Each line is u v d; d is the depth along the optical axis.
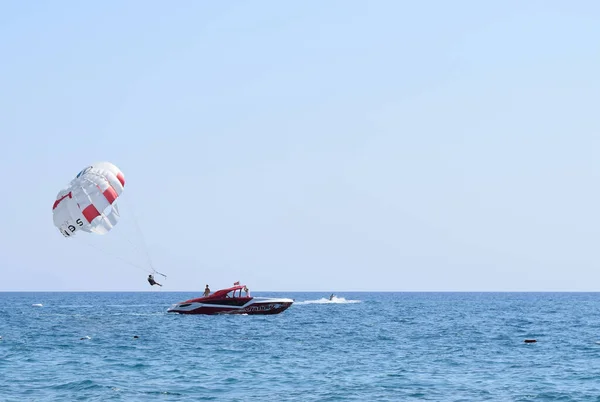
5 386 61.72
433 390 60.66
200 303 156.88
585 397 57.78
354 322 152.38
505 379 66.38
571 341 105.75
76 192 112.81
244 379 65.88
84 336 109.12
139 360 78.94
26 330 122.81
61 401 55.53
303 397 57.47
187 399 56.59
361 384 63.41
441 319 170.75
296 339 105.88
